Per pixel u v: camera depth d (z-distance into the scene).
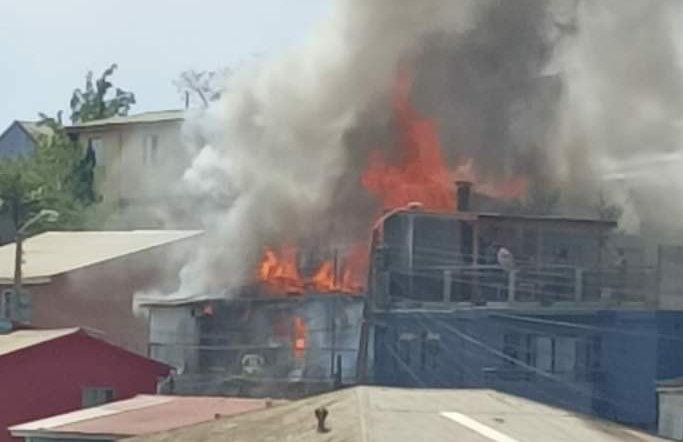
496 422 9.88
